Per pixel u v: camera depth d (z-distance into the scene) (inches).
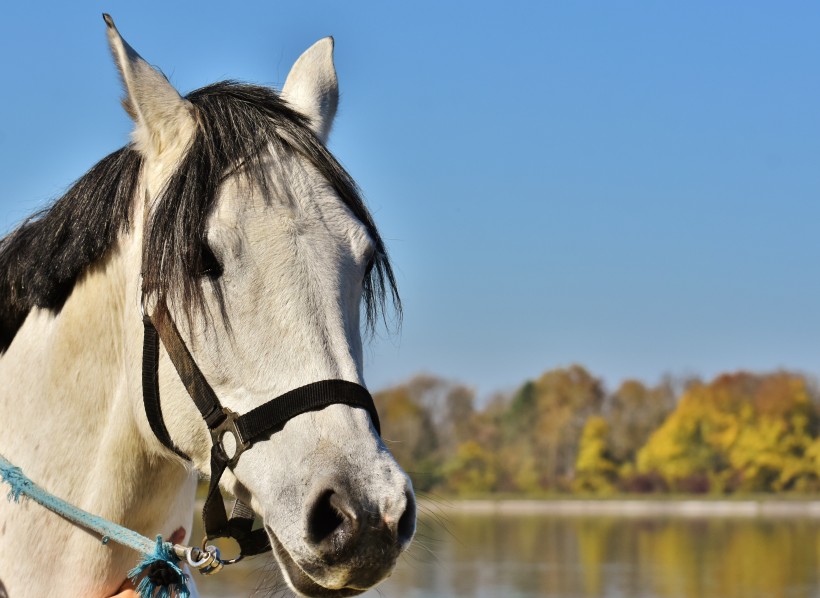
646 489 2992.1
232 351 100.4
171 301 102.7
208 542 108.7
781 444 2866.6
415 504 96.0
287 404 97.7
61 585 114.4
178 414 104.6
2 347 128.0
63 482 117.0
